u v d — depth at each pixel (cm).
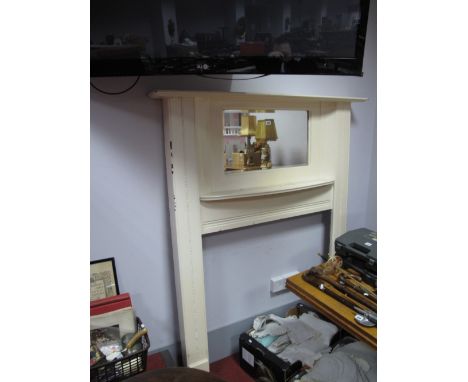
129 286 136
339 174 170
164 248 140
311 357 148
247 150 145
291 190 149
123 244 131
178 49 100
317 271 145
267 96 132
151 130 128
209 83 135
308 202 165
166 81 127
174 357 152
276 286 175
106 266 128
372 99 189
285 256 178
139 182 129
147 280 139
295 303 188
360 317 115
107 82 117
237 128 141
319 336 160
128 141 125
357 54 127
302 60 118
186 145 125
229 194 134
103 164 122
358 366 131
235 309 168
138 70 97
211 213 137
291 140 157
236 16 105
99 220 125
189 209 130
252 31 108
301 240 182
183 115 122
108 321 113
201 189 135
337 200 173
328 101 158
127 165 126
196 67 103
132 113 123
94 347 110
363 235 150
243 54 108
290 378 140
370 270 134
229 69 108
